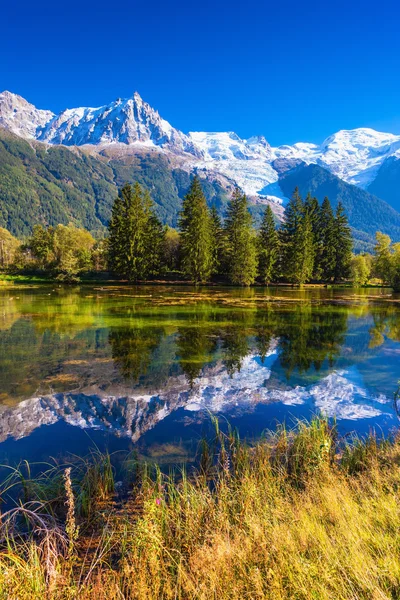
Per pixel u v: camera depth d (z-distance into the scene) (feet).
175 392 29.53
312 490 13.67
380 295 134.10
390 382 32.78
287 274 183.21
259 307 87.61
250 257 169.89
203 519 12.39
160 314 71.82
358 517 10.82
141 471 16.88
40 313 69.82
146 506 11.75
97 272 195.62
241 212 183.11
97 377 32.81
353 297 123.44
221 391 30.01
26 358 38.65
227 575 8.93
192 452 19.54
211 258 172.96
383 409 26.55
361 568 8.28
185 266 168.66
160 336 51.08
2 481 16.44
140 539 10.34
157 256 179.63
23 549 11.18
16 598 8.08
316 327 60.59
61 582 9.05
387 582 8.07
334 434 20.66
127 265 170.09
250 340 49.78
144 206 186.09
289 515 11.64
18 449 19.94
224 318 68.74
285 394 29.48
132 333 52.65
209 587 8.54
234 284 179.01
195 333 53.72
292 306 91.76
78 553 11.48
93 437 21.53
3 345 44.06
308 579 8.17
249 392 29.84
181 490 14.99
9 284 152.66
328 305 95.50
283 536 10.02
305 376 34.37
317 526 10.50
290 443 19.36
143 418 24.39
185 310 78.84
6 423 23.32
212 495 14.42
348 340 50.80
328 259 195.72
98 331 53.52
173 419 24.31
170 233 206.18
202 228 164.55
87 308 78.43
